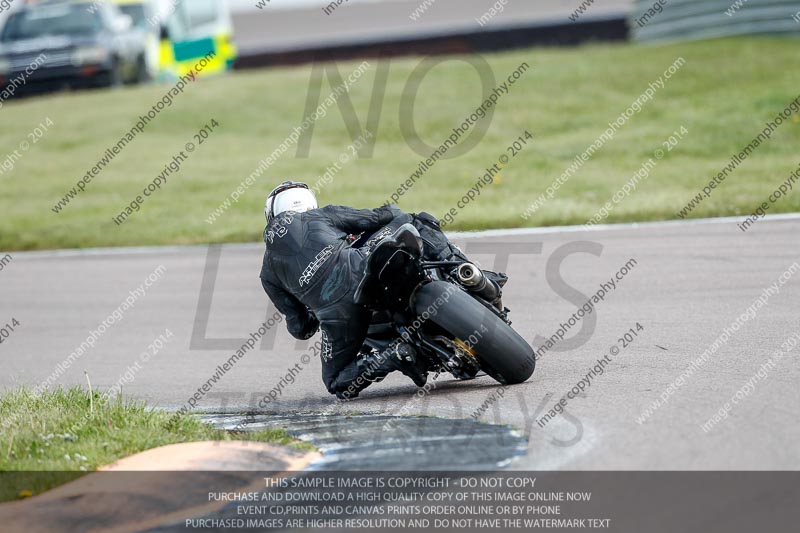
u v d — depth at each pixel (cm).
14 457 1986
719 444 1789
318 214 2397
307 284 2358
